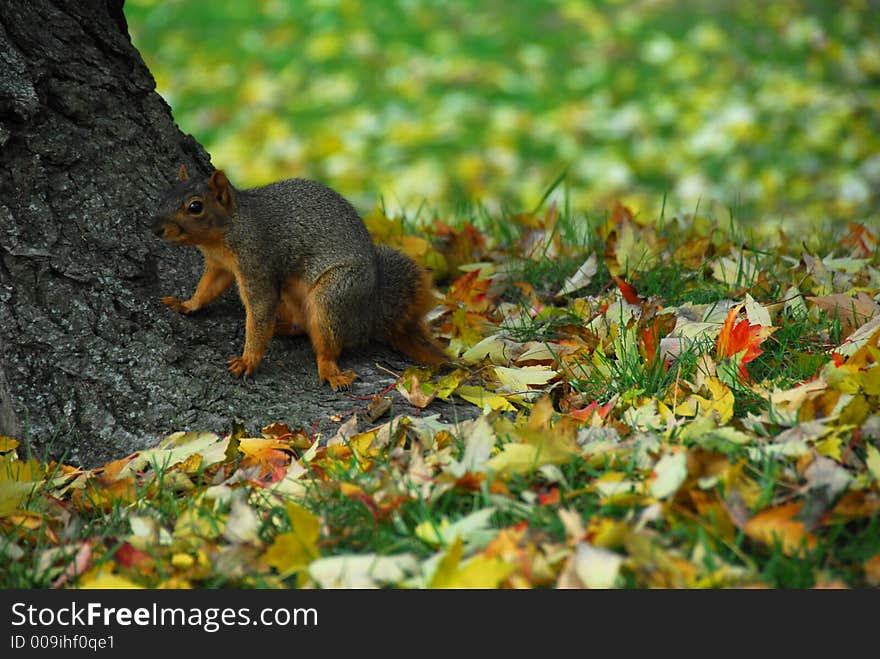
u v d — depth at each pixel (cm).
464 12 2383
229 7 2366
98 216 780
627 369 719
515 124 1975
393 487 574
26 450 704
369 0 2405
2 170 749
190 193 743
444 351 827
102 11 860
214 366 754
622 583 500
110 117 823
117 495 644
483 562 488
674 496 537
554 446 583
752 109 1995
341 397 747
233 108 2041
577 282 927
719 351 709
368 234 816
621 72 2150
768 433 611
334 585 515
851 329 759
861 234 1073
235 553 542
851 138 1916
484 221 1253
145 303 768
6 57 764
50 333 727
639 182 1823
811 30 2247
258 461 664
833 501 530
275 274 771
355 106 2036
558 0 2425
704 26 2295
